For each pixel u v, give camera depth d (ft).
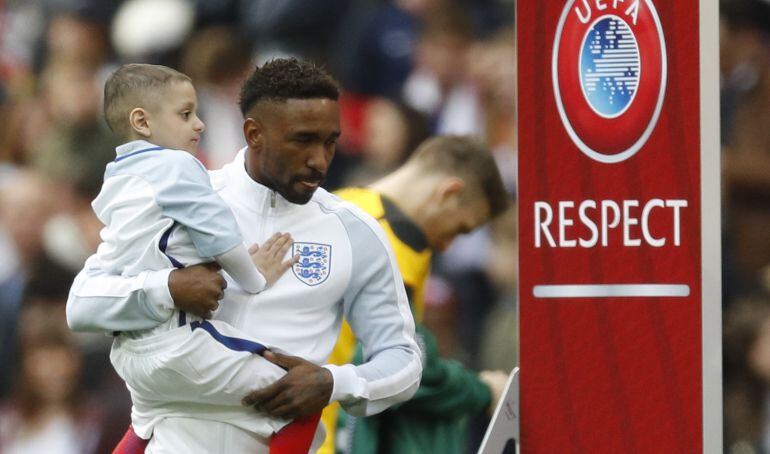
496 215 63.10
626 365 48.24
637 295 48.16
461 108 108.88
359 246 47.03
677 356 48.11
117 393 91.45
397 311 47.37
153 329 44.88
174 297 44.04
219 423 45.73
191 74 102.53
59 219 102.32
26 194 101.30
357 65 110.93
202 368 44.52
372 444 59.06
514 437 48.83
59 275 96.22
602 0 47.98
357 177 104.27
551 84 48.16
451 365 59.47
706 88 47.83
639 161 48.14
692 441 48.14
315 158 45.32
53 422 91.25
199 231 44.06
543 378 48.42
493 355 96.43
